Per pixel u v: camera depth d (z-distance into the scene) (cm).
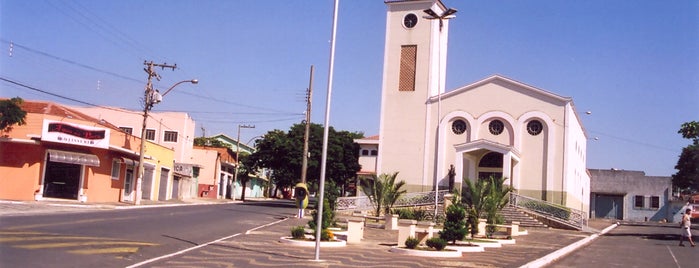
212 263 1331
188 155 6109
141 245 1586
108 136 3584
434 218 3322
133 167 4241
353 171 5691
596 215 6744
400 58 4612
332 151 5538
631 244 2564
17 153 3331
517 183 4156
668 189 6494
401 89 4575
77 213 2623
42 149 3369
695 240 2869
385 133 4547
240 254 1534
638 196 6600
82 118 3806
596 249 2270
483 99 4347
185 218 2806
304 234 1980
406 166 4456
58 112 3753
